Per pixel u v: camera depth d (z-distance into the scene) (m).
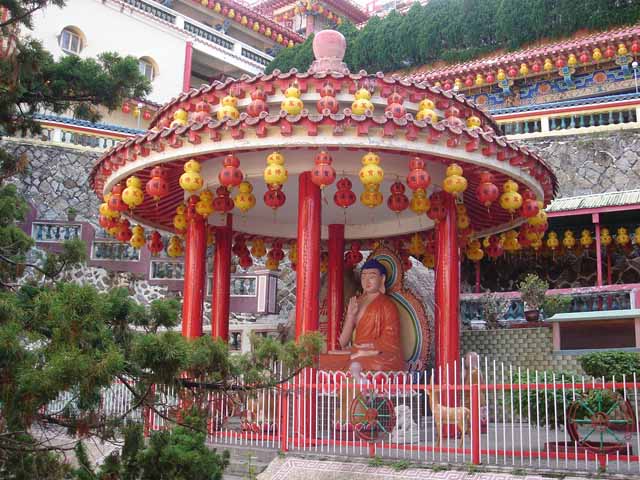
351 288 21.42
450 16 45.50
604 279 27.02
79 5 40.06
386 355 16.94
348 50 49.88
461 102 16.88
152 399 8.98
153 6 44.75
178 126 14.97
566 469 10.58
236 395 10.98
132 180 16.36
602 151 28.84
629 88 38.53
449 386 12.16
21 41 15.84
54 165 29.33
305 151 15.77
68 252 13.48
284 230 22.28
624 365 13.07
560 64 38.69
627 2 39.47
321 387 13.40
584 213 24.34
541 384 11.39
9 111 16.20
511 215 18.45
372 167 14.41
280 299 28.27
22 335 7.88
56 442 13.61
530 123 30.55
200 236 17.56
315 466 12.32
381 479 11.48
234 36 55.69
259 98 15.84
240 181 15.08
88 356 7.36
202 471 9.37
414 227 20.72
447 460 11.66
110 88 16.62
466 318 23.25
